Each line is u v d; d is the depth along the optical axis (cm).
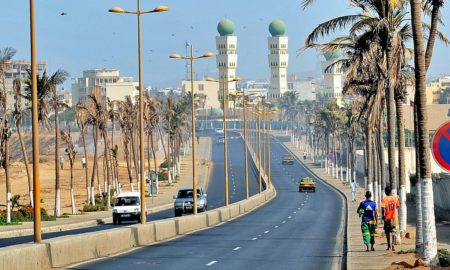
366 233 4634
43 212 10700
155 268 3900
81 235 4331
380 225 7531
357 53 6175
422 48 3284
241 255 4738
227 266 4050
